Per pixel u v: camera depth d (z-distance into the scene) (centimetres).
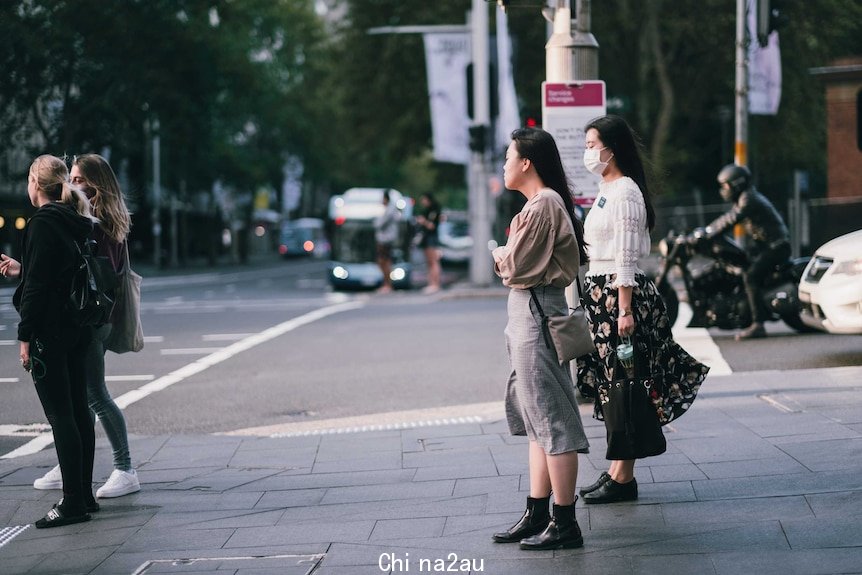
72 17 5478
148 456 1473
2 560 1011
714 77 6178
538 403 941
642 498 1086
